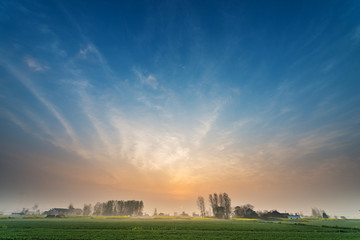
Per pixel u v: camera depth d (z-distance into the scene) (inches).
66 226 2219.5
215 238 1475.1
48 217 4699.8
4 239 1328.7
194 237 1515.7
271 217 5767.7
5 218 4062.5
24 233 1614.2
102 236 1496.1
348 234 1786.4
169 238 1446.9
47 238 1360.7
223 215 5684.1
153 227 2284.7
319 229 2215.8
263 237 1558.8
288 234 1759.4
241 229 2161.7
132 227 2224.4
